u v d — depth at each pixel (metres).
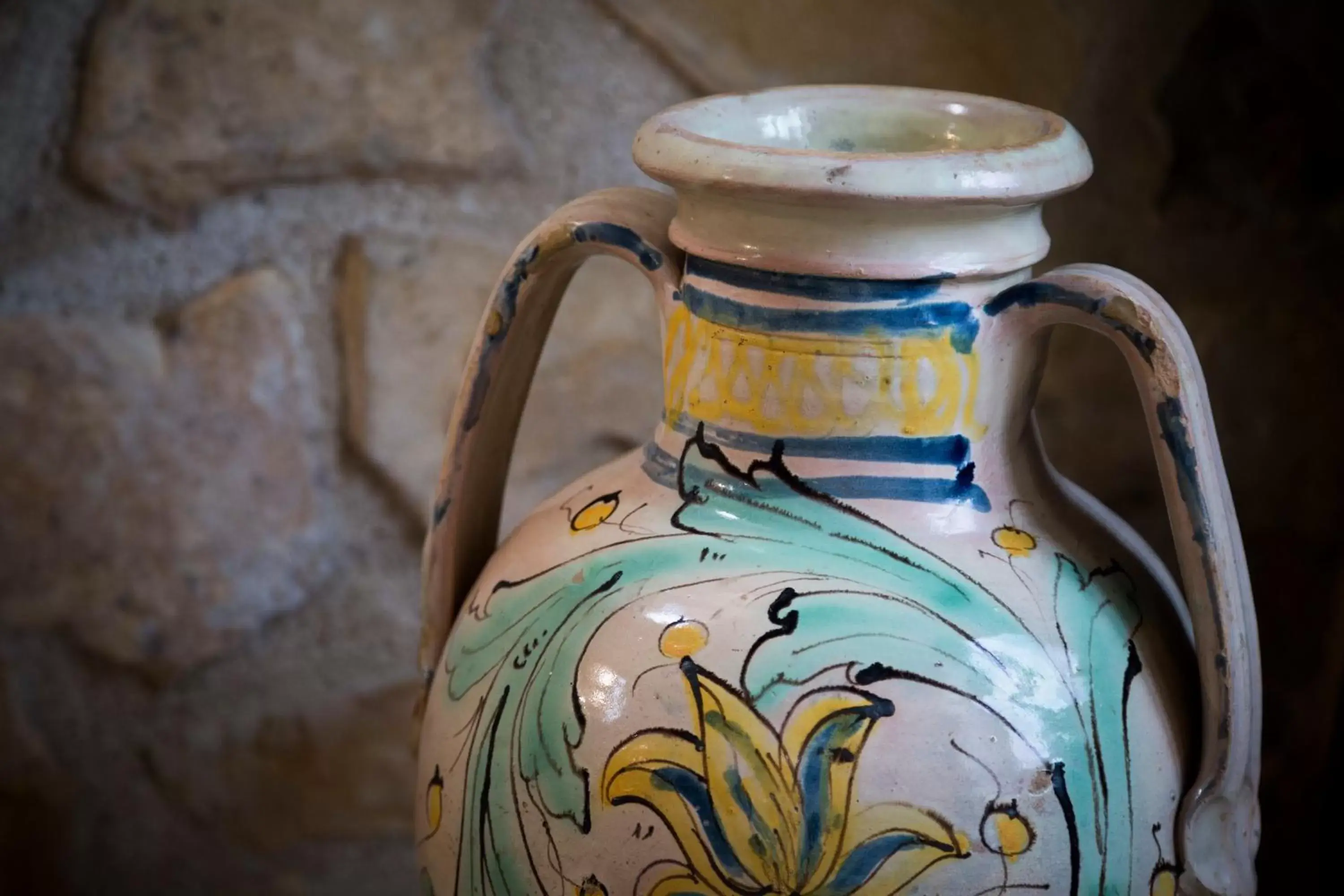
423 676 0.74
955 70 0.93
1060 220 0.94
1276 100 0.92
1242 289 0.95
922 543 0.59
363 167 0.95
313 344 0.97
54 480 0.98
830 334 0.59
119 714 1.03
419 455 1.00
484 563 0.76
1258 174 0.93
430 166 0.95
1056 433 0.98
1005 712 0.56
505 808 0.61
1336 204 0.93
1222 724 0.58
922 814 0.55
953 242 0.58
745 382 0.61
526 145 0.95
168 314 0.96
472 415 0.71
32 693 1.02
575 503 0.67
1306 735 1.01
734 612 0.58
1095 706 0.58
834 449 0.60
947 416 0.60
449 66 0.93
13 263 0.94
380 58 0.93
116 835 1.05
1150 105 0.92
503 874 0.61
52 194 0.94
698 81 0.94
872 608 0.57
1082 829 0.57
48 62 0.91
